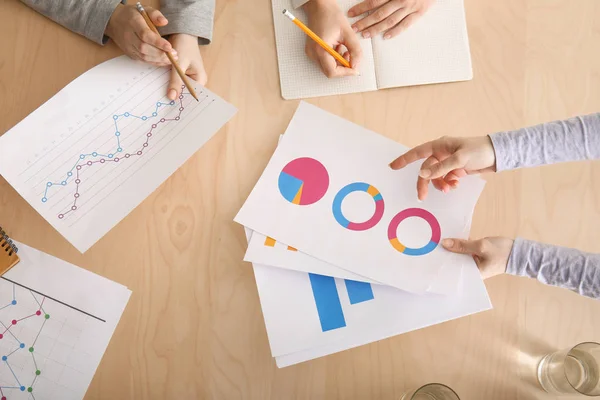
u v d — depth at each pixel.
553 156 0.75
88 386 0.69
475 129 0.80
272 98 0.79
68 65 0.77
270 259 0.72
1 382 0.68
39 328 0.69
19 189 0.70
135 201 0.72
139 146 0.74
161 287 0.72
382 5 0.83
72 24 0.77
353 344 0.70
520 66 0.83
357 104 0.80
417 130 0.80
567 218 0.78
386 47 0.82
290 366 0.71
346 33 0.81
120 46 0.77
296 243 0.73
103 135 0.73
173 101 0.76
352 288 0.72
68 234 0.70
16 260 0.71
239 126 0.78
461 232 0.75
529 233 0.77
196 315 0.71
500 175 0.78
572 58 0.83
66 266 0.71
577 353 0.71
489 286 0.75
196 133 0.75
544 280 0.73
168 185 0.75
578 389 0.70
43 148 0.72
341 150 0.77
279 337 0.69
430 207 0.75
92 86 0.75
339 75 0.79
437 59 0.82
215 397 0.70
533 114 0.81
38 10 0.77
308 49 0.81
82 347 0.69
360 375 0.71
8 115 0.75
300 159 0.76
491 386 0.72
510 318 0.74
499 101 0.81
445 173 0.74
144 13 0.73
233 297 0.72
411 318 0.71
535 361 0.73
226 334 0.71
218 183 0.76
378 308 0.71
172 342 0.71
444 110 0.80
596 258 0.71
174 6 0.79
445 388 0.64
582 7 0.85
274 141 0.78
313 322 0.70
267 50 0.81
